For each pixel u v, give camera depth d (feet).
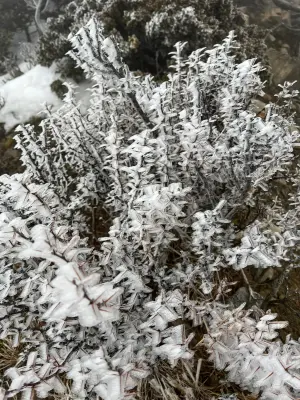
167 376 6.13
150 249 5.94
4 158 12.80
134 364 4.27
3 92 14.39
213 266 5.88
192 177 6.81
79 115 7.43
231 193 7.08
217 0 14.98
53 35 15.48
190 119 6.57
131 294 5.45
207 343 5.60
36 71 14.84
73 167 8.69
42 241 3.50
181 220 7.10
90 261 6.35
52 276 4.72
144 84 7.55
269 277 8.16
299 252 8.05
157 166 6.57
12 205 5.32
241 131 6.06
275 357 4.32
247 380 5.12
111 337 4.83
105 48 6.04
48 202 5.78
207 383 6.30
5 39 25.86
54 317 3.25
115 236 5.61
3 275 4.77
